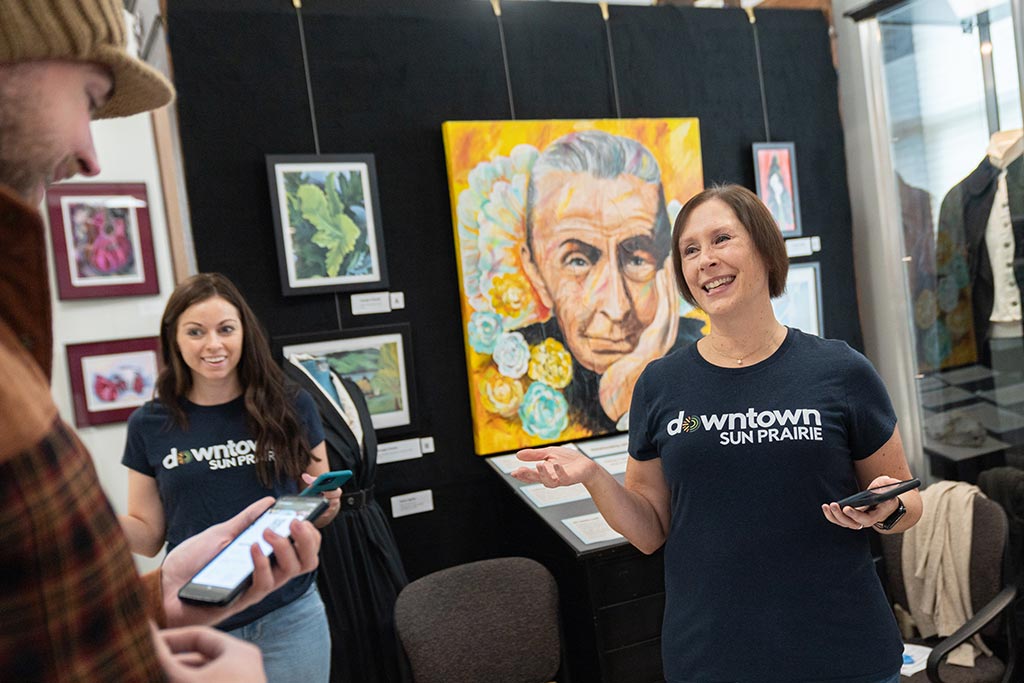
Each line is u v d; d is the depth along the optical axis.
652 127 3.23
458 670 2.29
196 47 2.64
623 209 3.19
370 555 2.57
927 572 2.55
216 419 1.97
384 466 2.91
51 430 0.46
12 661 0.43
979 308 3.06
